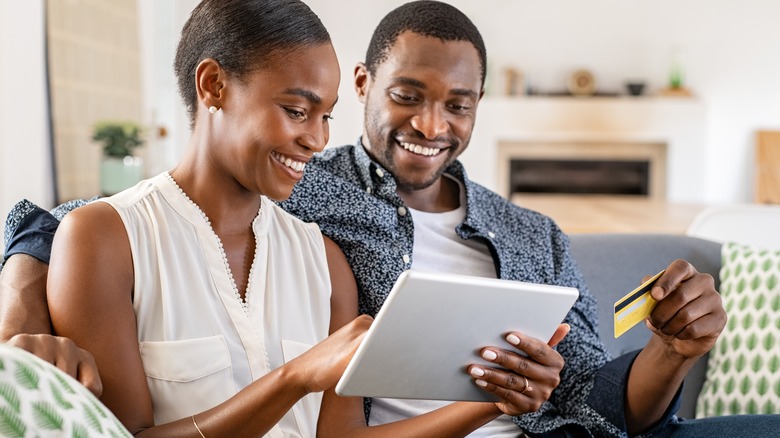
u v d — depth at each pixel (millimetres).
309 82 1147
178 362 1142
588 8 7320
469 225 1592
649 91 7414
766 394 1833
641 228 3182
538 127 7355
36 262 1188
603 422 1512
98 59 4645
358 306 1507
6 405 733
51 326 1112
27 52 3889
